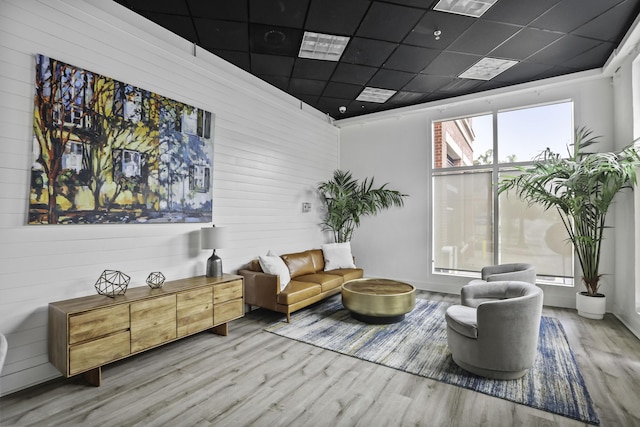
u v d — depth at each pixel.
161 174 3.31
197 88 3.72
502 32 3.45
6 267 2.31
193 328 3.10
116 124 2.93
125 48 3.02
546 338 3.37
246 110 4.41
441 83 4.79
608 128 4.28
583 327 3.70
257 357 2.97
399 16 3.18
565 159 4.06
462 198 5.44
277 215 4.97
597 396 2.30
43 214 2.47
